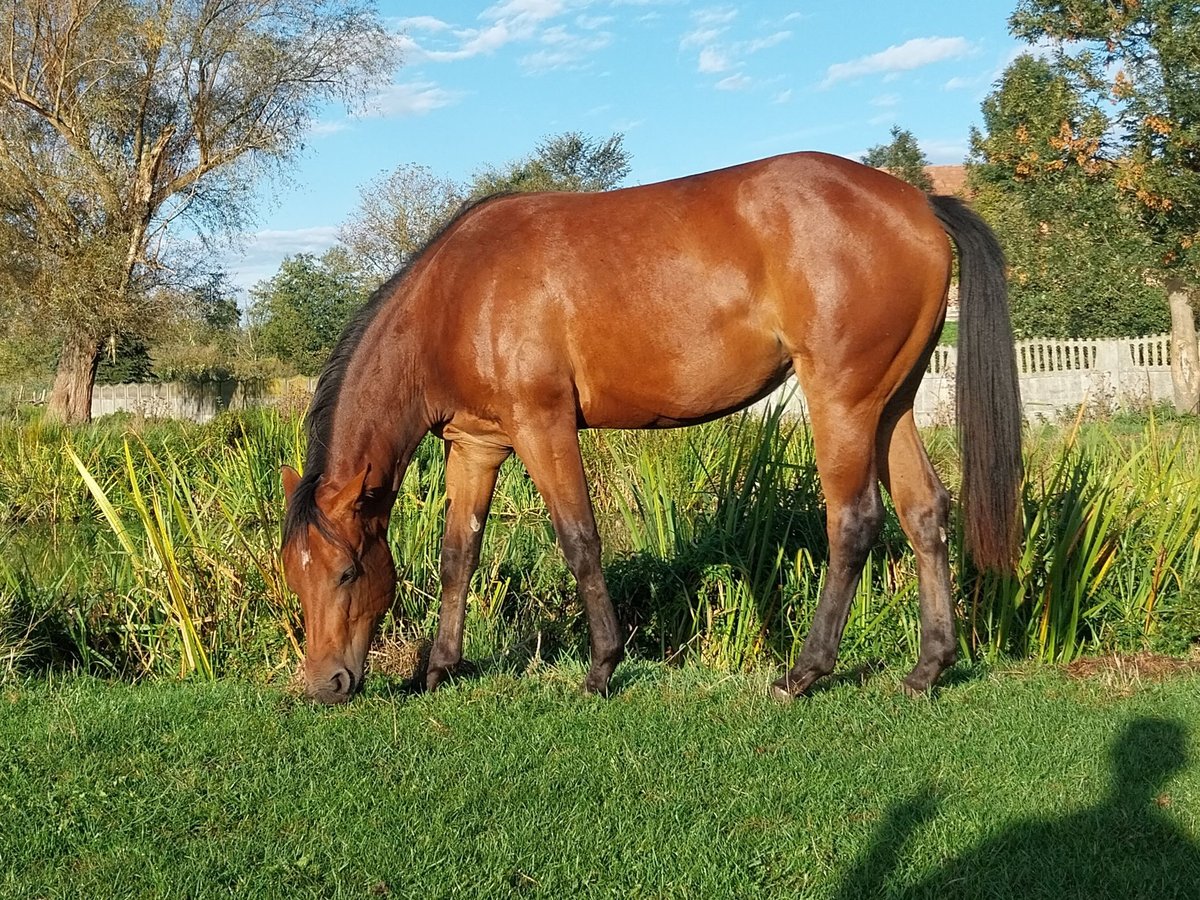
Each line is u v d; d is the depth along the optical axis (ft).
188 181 80.48
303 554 12.81
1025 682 14.30
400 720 12.83
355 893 8.50
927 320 12.96
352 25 81.51
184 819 9.92
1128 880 8.45
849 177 12.89
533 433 13.44
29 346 96.78
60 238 74.84
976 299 12.94
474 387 13.62
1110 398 50.19
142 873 8.87
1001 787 10.44
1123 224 52.21
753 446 18.07
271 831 9.67
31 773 11.00
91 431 41.37
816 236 12.55
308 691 13.19
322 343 138.10
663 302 12.98
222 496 21.74
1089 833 9.36
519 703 13.47
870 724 12.50
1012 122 54.80
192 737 12.18
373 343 13.94
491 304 13.33
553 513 13.62
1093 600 16.70
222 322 93.20
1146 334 70.03
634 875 8.79
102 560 22.52
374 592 13.43
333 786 10.71
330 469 13.60
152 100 80.12
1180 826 9.39
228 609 16.88
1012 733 11.96
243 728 12.50
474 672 15.28
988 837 9.30
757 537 17.54
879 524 13.16
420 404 14.11
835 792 10.41
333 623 12.94
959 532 16.56
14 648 15.58
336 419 13.75
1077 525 15.70
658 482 19.04
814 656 13.39
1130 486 18.67
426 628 17.49
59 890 8.61
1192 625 16.12
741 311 12.94
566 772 11.03
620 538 20.92
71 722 12.60
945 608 13.71
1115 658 15.39
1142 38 49.11
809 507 18.45
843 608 13.34
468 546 14.88
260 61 79.10
